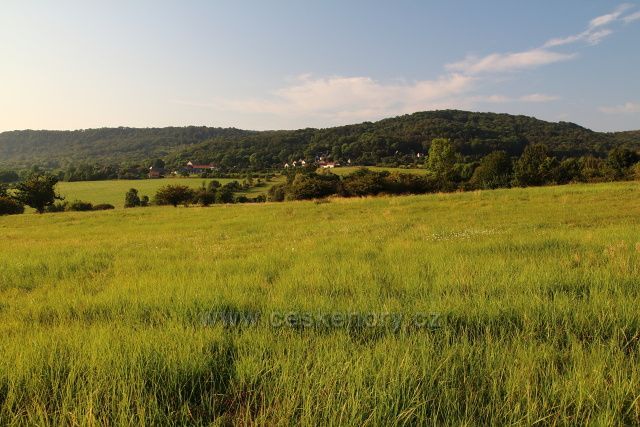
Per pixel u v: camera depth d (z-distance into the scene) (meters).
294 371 3.10
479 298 4.84
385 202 26.66
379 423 2.48
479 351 3.39
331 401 2.62
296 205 29.70
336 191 52.31
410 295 5.31
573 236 9.80
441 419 2.60
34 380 3.01
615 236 9.32
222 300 5.29
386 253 8.84
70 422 2.57
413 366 3.03
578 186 28.27
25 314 5.44
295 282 6.42
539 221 15.80
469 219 17.73
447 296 4.98
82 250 11.85
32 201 50.72
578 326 4.00
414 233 13.12
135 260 9.92
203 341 3.75
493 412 2.59
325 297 5.32
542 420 2.51
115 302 5.68
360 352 3.47
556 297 4.69
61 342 3.81
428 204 24.48
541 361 3.24
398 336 3.84
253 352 3.59
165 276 7.43
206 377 3.18
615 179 47.31
